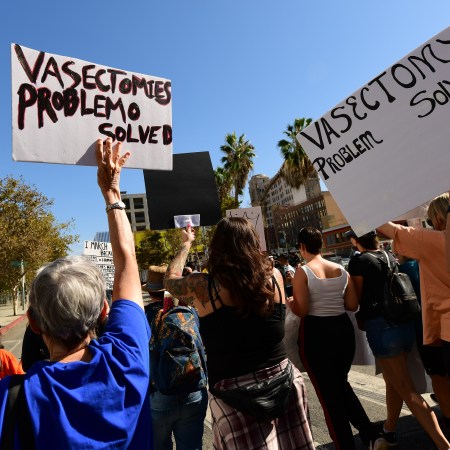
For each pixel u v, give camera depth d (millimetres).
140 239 57906
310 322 2867
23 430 1006
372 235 3143
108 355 1165
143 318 1347
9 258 20531
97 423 1061
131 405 1137
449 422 3117
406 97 2189
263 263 1854
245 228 1870
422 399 2736
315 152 2350
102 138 2057
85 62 2070
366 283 2982
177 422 2451
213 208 3020
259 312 1809
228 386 1772
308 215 76125
